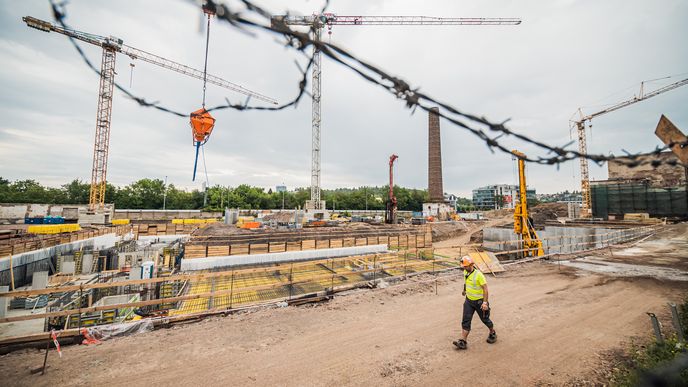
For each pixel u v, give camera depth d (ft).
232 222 155.12
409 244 100.63
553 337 19.60
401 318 22.82
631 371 15.12
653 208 123.24
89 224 123.44
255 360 16.71
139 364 16.15
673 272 37.04
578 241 86.12
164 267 59.67
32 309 41.01
